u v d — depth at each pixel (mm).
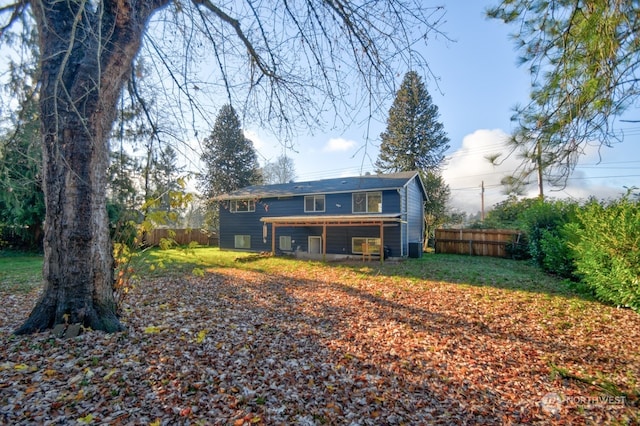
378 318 6148
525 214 13969
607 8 2779
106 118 4254
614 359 4238
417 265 13906
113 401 2805
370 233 17391
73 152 4023
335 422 2838
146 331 4312
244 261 16016
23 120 4105
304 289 9031
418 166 26250
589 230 7641
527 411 3084
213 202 23406
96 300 4270
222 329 5035
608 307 6637
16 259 14742
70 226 4102
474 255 18562
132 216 5277
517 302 7230
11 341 3775
